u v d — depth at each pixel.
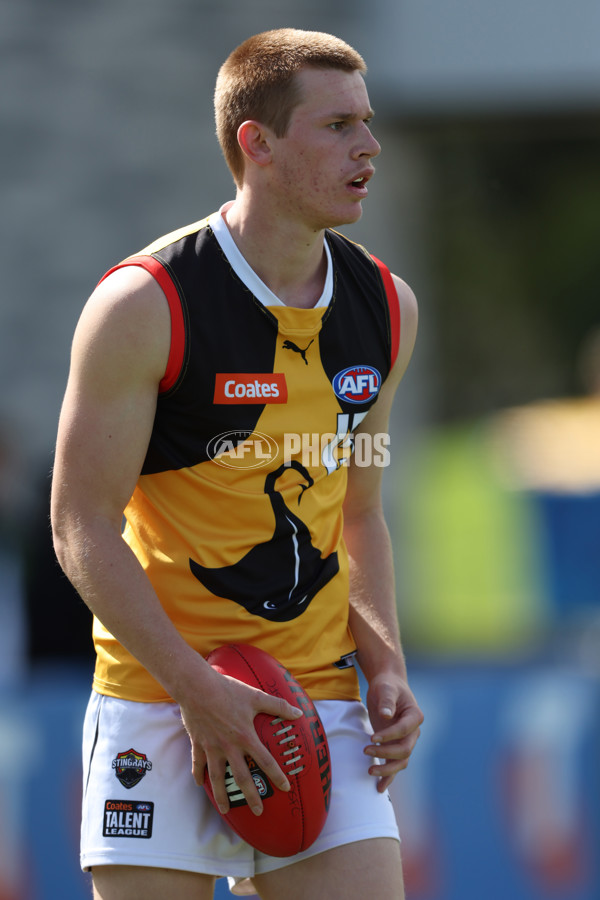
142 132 26.73
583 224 55.88
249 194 8.77
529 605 23.06
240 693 8.31
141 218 26.86
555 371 53.75
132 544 9.09
